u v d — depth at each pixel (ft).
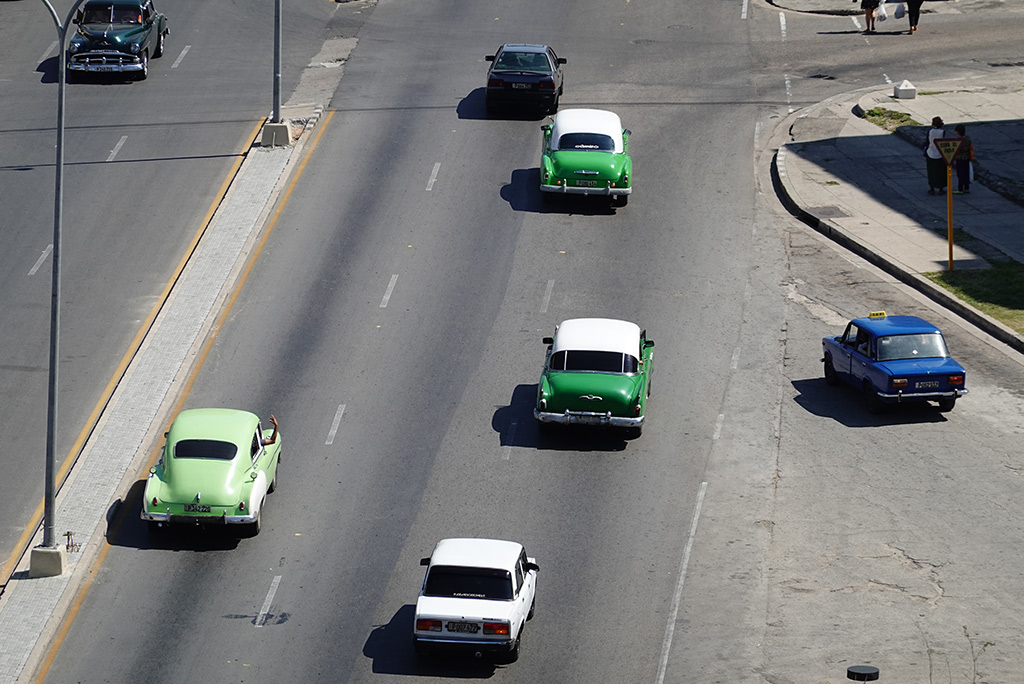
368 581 177.06
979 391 218.38
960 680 154.10
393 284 255.50
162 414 213.46
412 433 210.79
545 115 327.67
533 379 225.97
